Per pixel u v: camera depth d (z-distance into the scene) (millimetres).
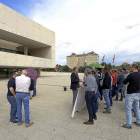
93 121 3375
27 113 3225
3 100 6141
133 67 3094
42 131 2957
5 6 18484
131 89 3031
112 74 6383
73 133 2846
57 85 12617
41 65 26281
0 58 18141
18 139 2613
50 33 28688
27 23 22312
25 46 27625
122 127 3148
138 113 3199
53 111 4445
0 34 20172
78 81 4320
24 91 3158
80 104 4305
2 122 3516
